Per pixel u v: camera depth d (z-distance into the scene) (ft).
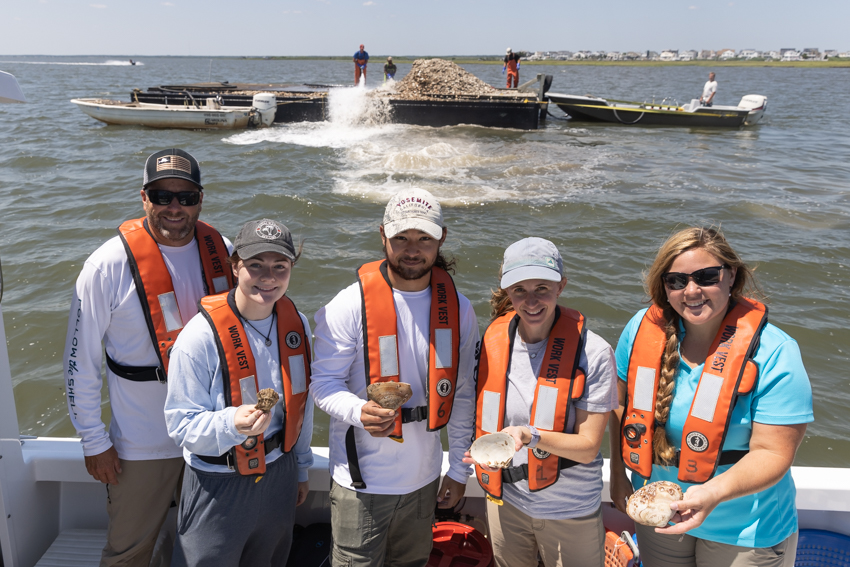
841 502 8.87
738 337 6.86
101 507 9.75
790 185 46.21
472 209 37.76
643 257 30.68
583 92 159.22
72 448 9.34
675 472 7.38
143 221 8.39
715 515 6.94
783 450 6.47
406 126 72.18
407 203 7.44
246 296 7.29
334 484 7.94
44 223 34.27
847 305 25.91
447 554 9.41
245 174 46.42
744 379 6.68
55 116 80.12
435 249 7.57
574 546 7.71
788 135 74.69
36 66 469.98
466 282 27.53
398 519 8.02
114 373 8.16
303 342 7.93
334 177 45.50
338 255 30.17
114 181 43.75
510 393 7.69
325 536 9.57
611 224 35.42
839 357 22.06
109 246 8.03
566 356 7.34
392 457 7.70
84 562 9.03
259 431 6.74
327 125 72.23
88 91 136.77
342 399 7.39
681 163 54.19
